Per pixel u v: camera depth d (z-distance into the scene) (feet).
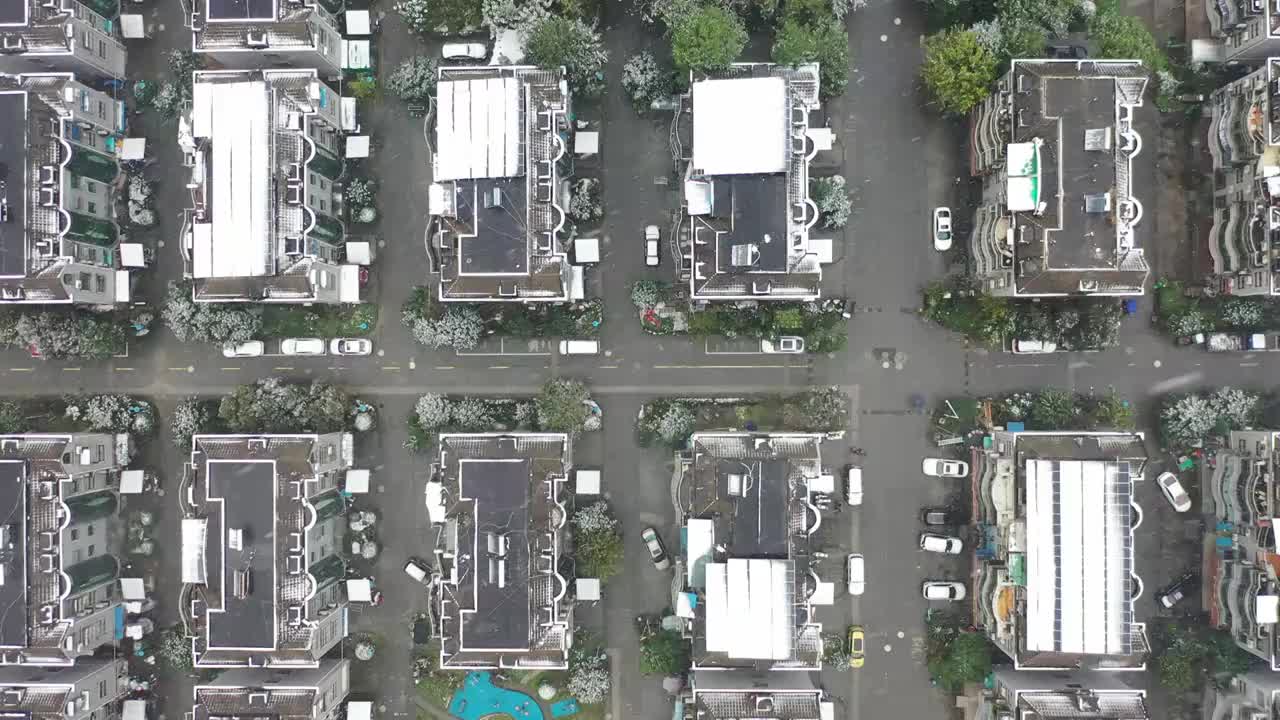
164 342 253.85
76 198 236.63
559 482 223.71
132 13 253.44
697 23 218.38
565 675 249.96
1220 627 239.71
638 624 248.73
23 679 233.96
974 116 240.73
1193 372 245.04
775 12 237.86
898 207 249.55
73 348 242.78
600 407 250.78
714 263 216.74
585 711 250.16
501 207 218.79
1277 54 233.35
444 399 244.22
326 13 241.35
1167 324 242.58
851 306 247.70
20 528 224.94
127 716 247.29
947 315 246.27
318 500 236.63
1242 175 230.68
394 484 252.01
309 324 252.42
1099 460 213.87
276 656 223.92
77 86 231.91
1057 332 238.07
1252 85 223.71
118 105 249.75
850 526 249.75
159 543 253.44
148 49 254.47
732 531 213.46
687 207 219.82
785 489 212.84
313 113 229.25
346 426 249.14
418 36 251.39
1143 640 216.95
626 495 250.57
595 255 246.06
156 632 252.42
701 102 214.07
